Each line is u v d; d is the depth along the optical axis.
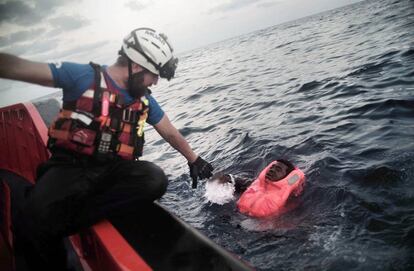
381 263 2.69
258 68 17.73
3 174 4.29
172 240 1.65
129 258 1.49
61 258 2.07
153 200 2.08
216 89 14.83
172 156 6.89
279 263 3.02
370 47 13.10
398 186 3.67
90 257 2.27
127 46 1.97
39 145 3.39
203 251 1.51
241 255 3.27
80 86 1.90
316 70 11.97
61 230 1.88
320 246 3.10
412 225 3.02
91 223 1.94
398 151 4.39
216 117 9.33
